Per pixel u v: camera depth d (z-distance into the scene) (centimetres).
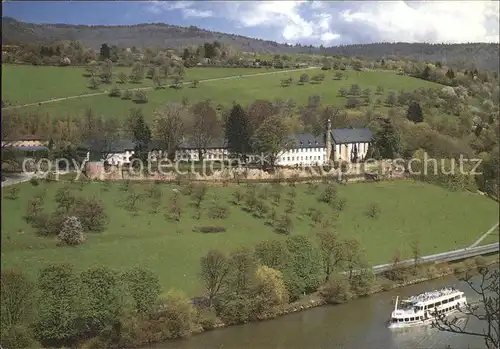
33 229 15975
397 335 12194
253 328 12456
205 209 19400
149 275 12200
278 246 14350
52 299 10850
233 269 13362
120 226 17138
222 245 16288
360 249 16638
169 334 11644
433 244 19225
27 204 17225
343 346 11531
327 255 15162
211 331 12200
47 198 18212
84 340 11188
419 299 13738
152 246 15650
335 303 14175
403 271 16225
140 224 17450
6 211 16812
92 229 16675
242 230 17900
